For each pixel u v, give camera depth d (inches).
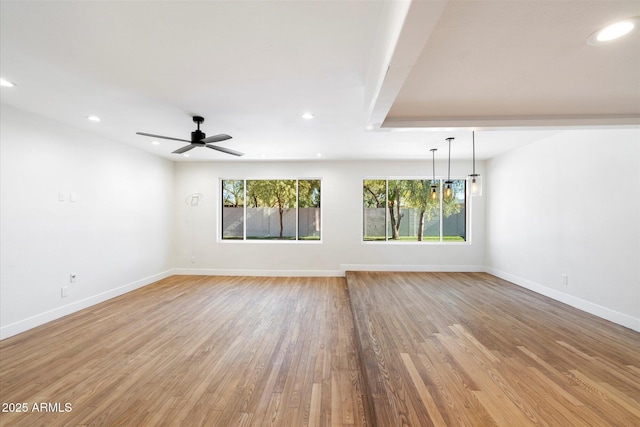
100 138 167.8
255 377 93.8
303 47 76.5
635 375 81.9
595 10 55.8
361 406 80.3
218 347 114.3
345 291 195.3
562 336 108.9
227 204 249.9
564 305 147.3
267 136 162.6
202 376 94.0
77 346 114.0
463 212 238.2
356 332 121.9
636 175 116.6
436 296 163.2
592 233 135.4
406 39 51.7
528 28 61.6
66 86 100.6
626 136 120.6
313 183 246.5
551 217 161.2
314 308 160.9
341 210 239.1
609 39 65.2
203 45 75.7
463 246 233.8
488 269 227.8
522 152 185.5
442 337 107.3
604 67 78.6
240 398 83.2
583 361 89.7
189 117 131.7
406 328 116.2
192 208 243.3
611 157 126.6
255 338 122.8
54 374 94.4
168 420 74.2
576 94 96.7
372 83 81.8
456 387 75.4
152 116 131.0
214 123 139.9
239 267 242.4
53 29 68.9
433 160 214.5
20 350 110.3
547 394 72.7
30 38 72.7
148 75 92.4
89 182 160.7
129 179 191.8
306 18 64.7
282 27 68.0
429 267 235.0
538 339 106.0
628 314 118.6
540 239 169.6
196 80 95.6
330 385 89.9
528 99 101.7
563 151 152.3
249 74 91.4
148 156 210.7
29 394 84.0
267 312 154.4
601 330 114.9
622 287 121.3
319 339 122.2
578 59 74.4
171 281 221.5
